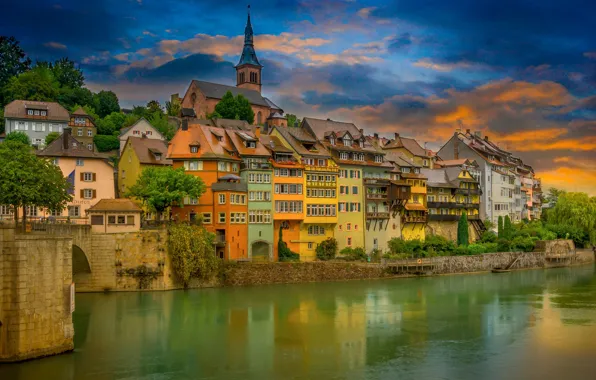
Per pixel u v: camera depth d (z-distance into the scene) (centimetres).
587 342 5778
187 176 8906
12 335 4525
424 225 12838
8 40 16275
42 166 7150
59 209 7406
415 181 12575
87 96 16238
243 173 9775
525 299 8138
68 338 4962
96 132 13950
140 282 7950
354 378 4703
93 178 9400
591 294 8606
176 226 8250
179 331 6078
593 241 14288
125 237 7931
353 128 12338
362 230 11331
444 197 13425
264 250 9900
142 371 4822
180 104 18838
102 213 7975
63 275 4906
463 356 5309
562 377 4756
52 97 15225
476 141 16062
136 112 17388
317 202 10525
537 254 12612
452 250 11819
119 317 6600
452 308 7444
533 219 17075
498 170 15400
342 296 8144
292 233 10300
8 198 6762
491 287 9262
